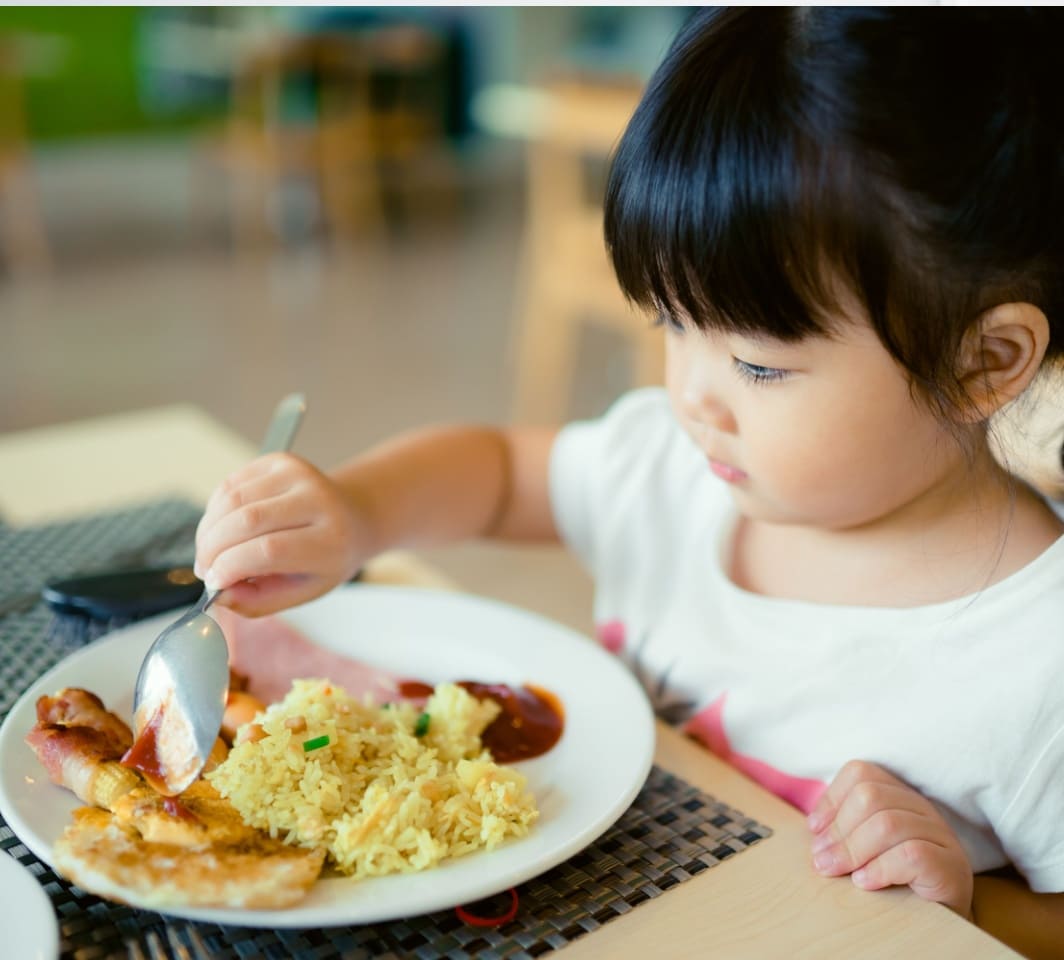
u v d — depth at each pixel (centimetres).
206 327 357
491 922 47
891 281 49
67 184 542
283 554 60
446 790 51
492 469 87
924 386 52
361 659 68
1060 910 60
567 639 68
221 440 107
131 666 62
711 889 50
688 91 51
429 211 547
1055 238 50
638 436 86
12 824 48
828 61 48
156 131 569
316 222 491
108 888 42
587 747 58
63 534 85
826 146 48
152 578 72
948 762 61
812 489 55
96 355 325
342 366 323
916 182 47
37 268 421
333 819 48
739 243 49
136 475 98
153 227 492
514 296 409
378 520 74
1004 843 61
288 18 575
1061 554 62
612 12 568
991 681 61
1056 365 58
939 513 65
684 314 53
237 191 501
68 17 525
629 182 53
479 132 621
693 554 79
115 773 49
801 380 52
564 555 209
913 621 65
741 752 70
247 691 63
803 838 54
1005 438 62
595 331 362
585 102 242
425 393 303
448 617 71
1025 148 48
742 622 73
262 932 46
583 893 49
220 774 49
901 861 51
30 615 72
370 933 46
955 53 48
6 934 42
